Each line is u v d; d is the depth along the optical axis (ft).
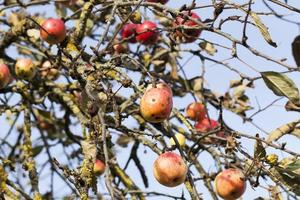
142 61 10.09
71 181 7.84
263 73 8.27
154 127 9.33
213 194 9.02
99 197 9.43
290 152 8.10
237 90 10.05
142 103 8.05
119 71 8.14
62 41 9.07
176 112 9.28
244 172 8.41
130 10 8.85
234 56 8.10
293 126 8.50
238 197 8.62
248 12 7.93
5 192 8.55
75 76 8.30
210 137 8.83
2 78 9.63
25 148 9.22
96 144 7.94
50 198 10.55
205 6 8.15
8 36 9.78
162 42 10.32
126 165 10.09
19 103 9.86
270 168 8.20
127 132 8.08
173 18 8.54
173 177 8.21
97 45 8.30
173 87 10.17
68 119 10.50
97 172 9.66
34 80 10.04
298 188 8.14
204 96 10.09
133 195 9.28
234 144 8.27
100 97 8.09
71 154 11.12
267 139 8.48
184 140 9.11
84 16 9.05
